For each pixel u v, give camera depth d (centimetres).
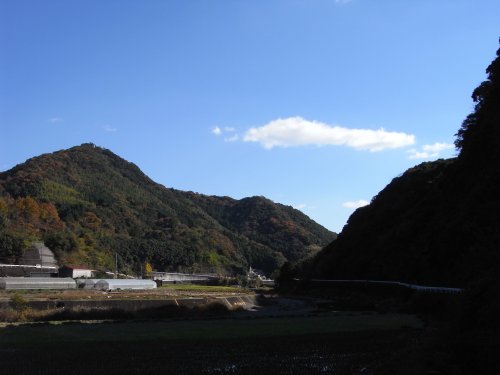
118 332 3127
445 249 4862
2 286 7350
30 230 13638
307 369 1856
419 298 4412
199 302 5325
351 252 9000
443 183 6231
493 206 4234
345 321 3709
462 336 1761
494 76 5400
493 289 1925
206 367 1917
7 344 2575
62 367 1936
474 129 5647
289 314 4688
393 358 1939
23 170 19900
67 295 5966
